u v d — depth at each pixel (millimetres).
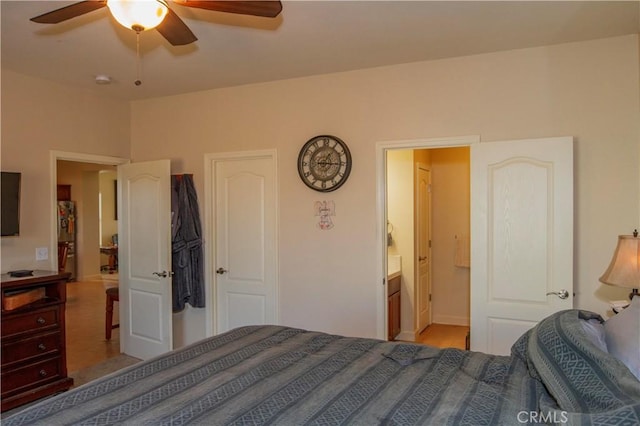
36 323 3322
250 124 4141
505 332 3186
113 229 11359
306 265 3924
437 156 5750
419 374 1873
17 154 3695
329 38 3002
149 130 4629
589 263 3049
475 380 1799
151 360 2078
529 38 3014
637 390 1208
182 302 4352
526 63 3207
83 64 3504
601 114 3029
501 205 3188
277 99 4023
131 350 4527
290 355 2137
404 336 4988
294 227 3973
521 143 3137
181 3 1912
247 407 1568
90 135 4297
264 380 1816
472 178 3287
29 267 3762
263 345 2312
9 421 1491
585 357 1461
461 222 5633
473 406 1530
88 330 5508
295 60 3447
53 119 3967
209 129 4328
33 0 2430
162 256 4219
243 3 1879
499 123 3281
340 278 3797
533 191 3102
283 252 4016
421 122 3504
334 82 3799
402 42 3082
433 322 5762
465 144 3381
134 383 1793
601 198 3027
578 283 3074
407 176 4996
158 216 4250
